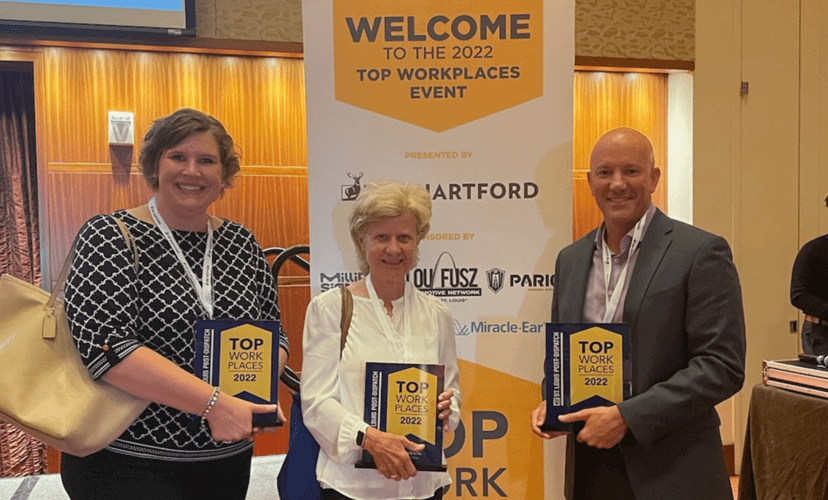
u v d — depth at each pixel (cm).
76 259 155
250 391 158
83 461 160
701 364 164
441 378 157
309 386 161
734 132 432
